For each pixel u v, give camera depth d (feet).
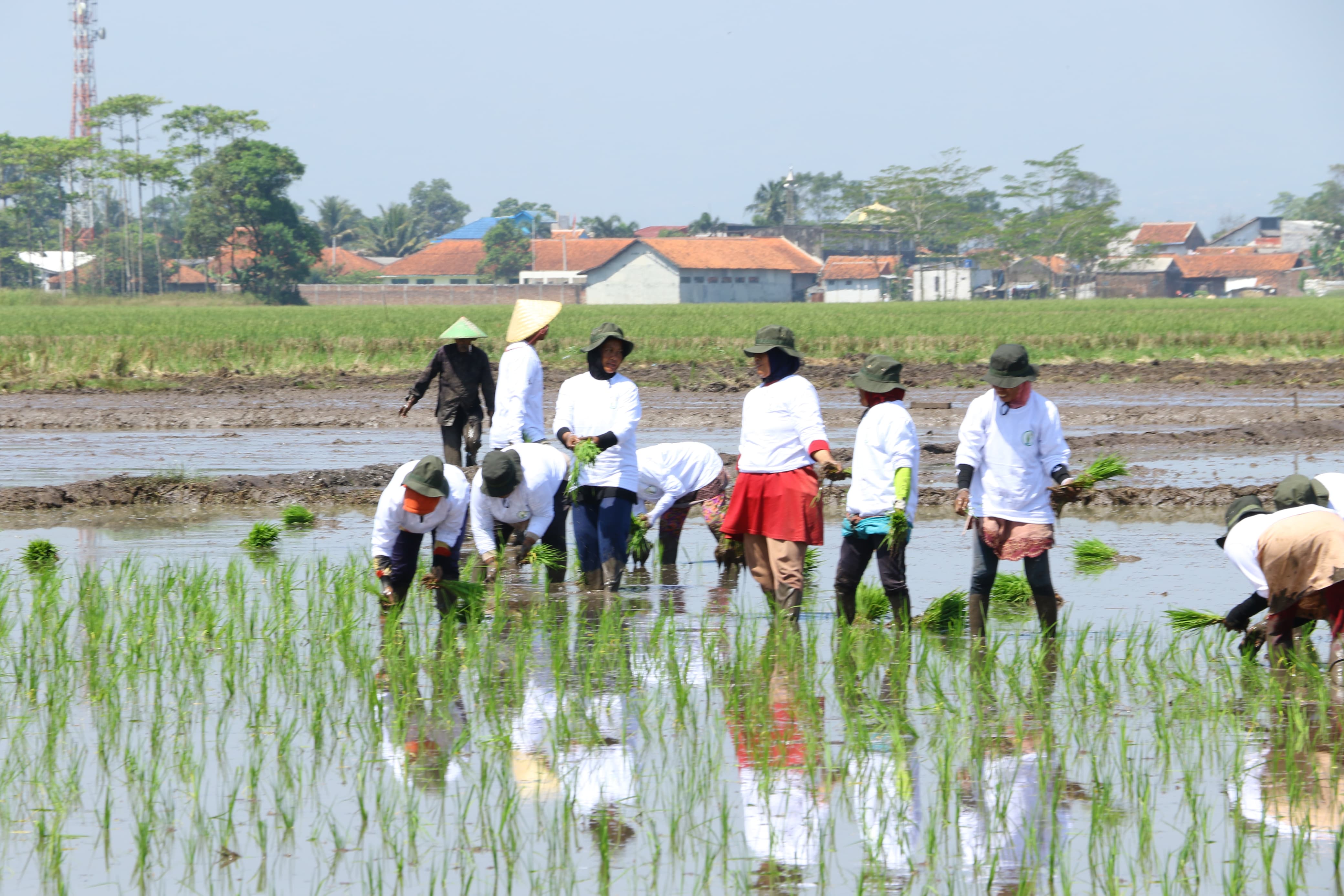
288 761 37.06
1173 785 34.96
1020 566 68.59
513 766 36.78
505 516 57.93
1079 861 30.19
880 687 44.50
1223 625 50.06
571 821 32.68
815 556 67.46
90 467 106.01
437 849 30.94
